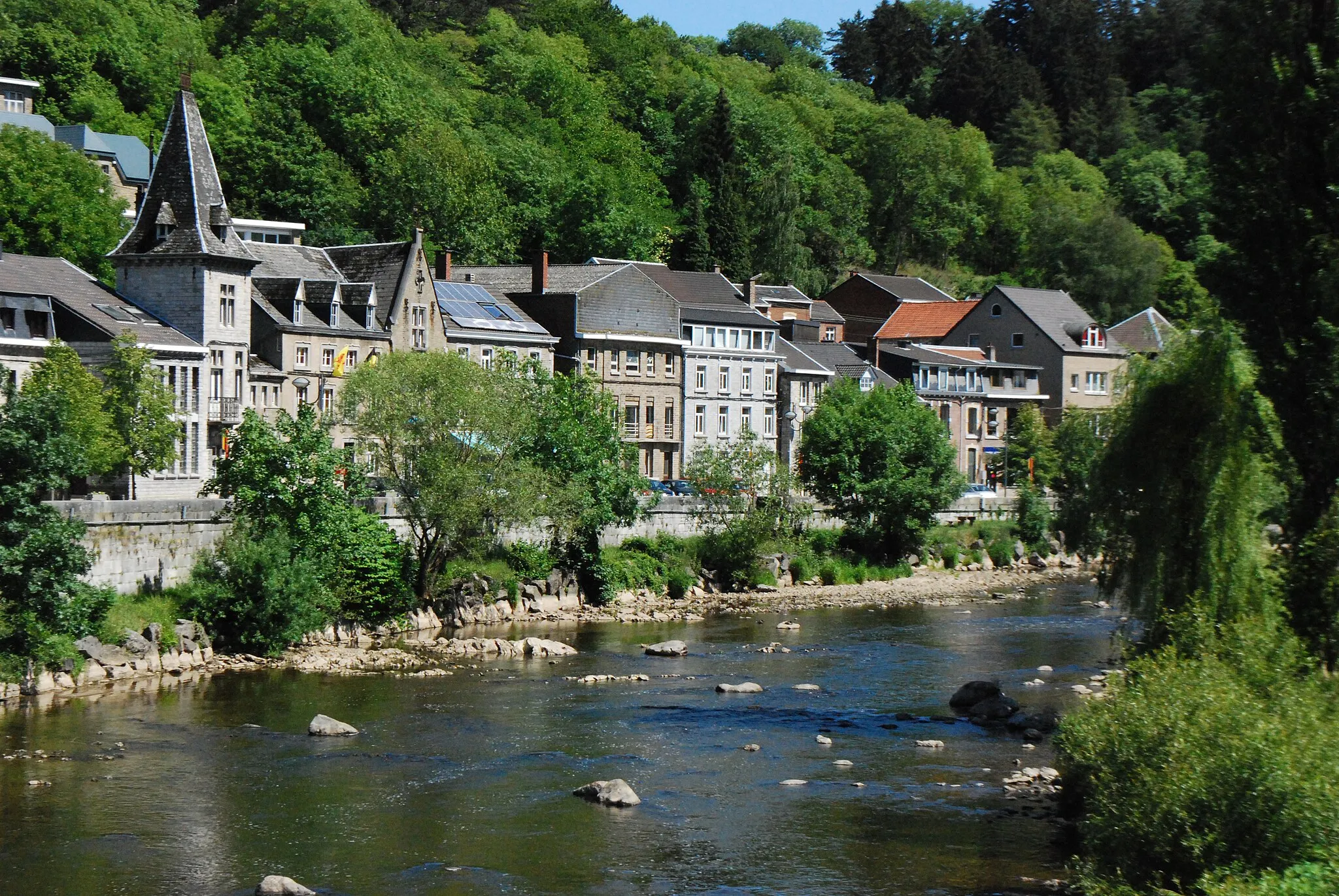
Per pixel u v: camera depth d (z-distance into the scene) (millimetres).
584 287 125188
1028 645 82000
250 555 71562
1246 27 52938
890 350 157750
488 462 84188
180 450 91688
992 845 43062
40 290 86688
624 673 71000
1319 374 50250
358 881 39219
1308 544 48125
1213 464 51344
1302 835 33406
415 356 84938
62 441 60219
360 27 177000
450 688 66000
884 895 38844
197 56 158250
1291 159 51469
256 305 101812
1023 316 169750
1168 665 39125
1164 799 34406
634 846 42688
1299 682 40156
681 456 133500
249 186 142250
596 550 96750
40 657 60906
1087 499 57969
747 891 39094
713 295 143875
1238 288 52344
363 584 79562
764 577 107312
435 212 147750
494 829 44156
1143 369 57688
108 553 68562
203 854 41062
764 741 56406
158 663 66812
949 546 124938
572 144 186125
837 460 118375
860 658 76875
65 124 140875
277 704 61156
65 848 41219
